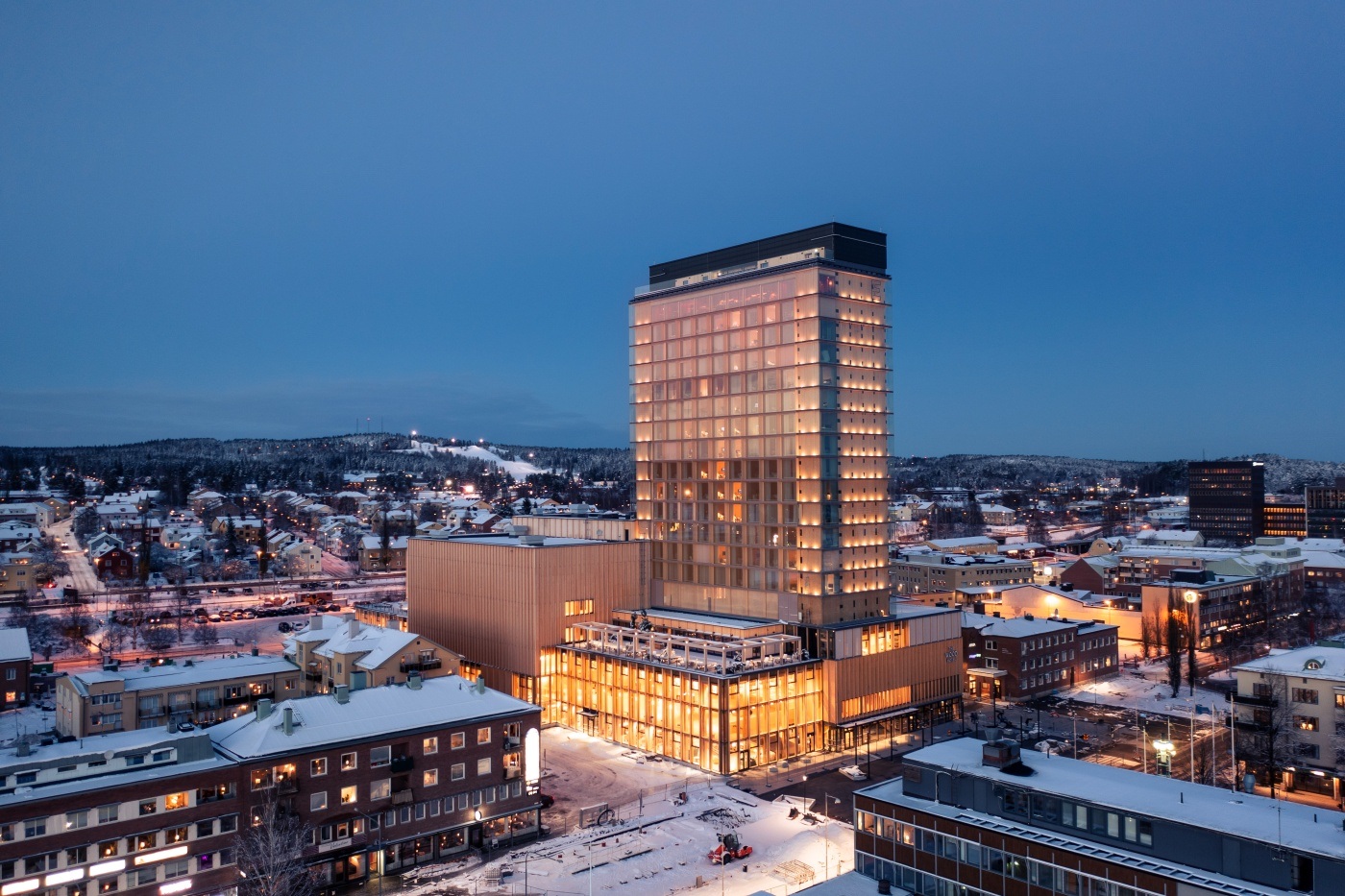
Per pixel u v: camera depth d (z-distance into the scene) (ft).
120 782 245.04
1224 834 191.83
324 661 420.36
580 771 385.29
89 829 238.68
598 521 554.46
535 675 456.45
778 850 294.66
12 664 472.44
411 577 542.16
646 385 536.83
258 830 262.06
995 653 519.60
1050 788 222.07
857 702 423.64
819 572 435.12
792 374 456.86
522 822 317.22
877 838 246.68
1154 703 502.79
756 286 478.59
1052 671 532.73
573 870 281.33
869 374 472.44
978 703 505.66
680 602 505.66
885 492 475.31
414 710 306.96
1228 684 551.59
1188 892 188.34
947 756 252.42
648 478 530.27
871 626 435.12
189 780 253.24
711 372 498.69
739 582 474.49
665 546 516.73
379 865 284.41
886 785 260.21
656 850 295.69
